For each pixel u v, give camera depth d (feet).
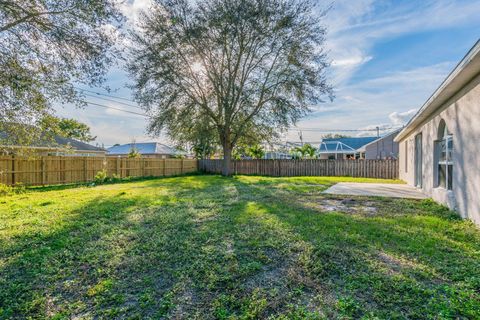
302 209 18.56
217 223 14.84
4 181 32.89
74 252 10.78
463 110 16.20
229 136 54.54
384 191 28.84
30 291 7.85
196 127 50.65
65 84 22.81
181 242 11.83
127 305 7.18
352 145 97.09
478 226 14.07
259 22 43.78
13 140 25.02
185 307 7.04
